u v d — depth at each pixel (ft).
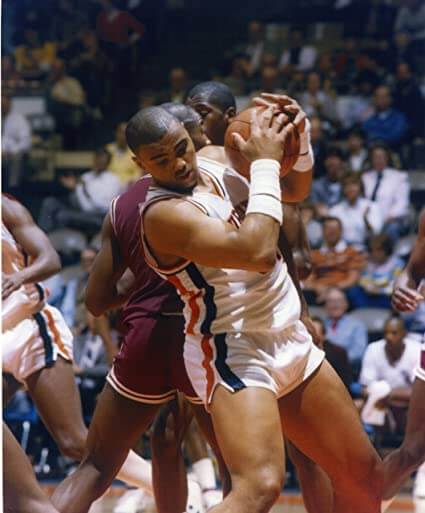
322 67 86.63
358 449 21.20
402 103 80.02
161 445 25.66
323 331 51.19
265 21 97.40
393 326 51.08
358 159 75.31
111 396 23.65
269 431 19.10
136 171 75.82
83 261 62.75
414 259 28.66
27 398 52.24
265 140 19.81
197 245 19.12
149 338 23.15
